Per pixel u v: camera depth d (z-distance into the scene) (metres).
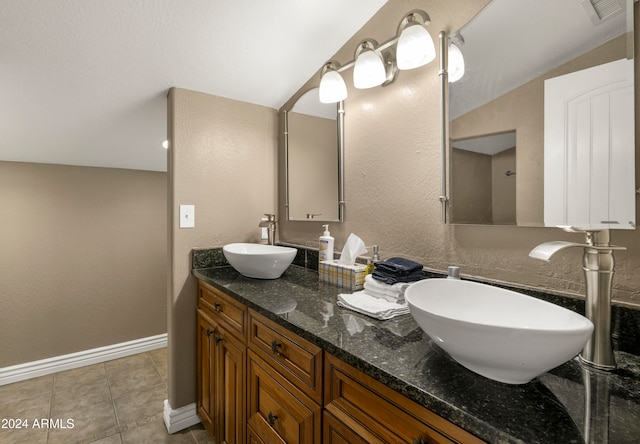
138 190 2.76
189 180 1.74
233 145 1.90
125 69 1.47
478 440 0.49
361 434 0.69
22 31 1.18
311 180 1.78
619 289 0.76
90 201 2.56
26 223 2.32
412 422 0.59
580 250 0.81
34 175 2.35
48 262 2.40
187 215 1.74
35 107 1.60
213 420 1.54
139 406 1.96
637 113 0.71
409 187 1.25
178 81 1.64
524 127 0.92
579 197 0.80
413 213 1.24
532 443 0.43
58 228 2.44
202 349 1.68
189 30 1.34
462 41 1.07
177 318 1.73
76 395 2.08
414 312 0.65
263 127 2.03
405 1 1.27
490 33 1.00
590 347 0.67
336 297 1.19
